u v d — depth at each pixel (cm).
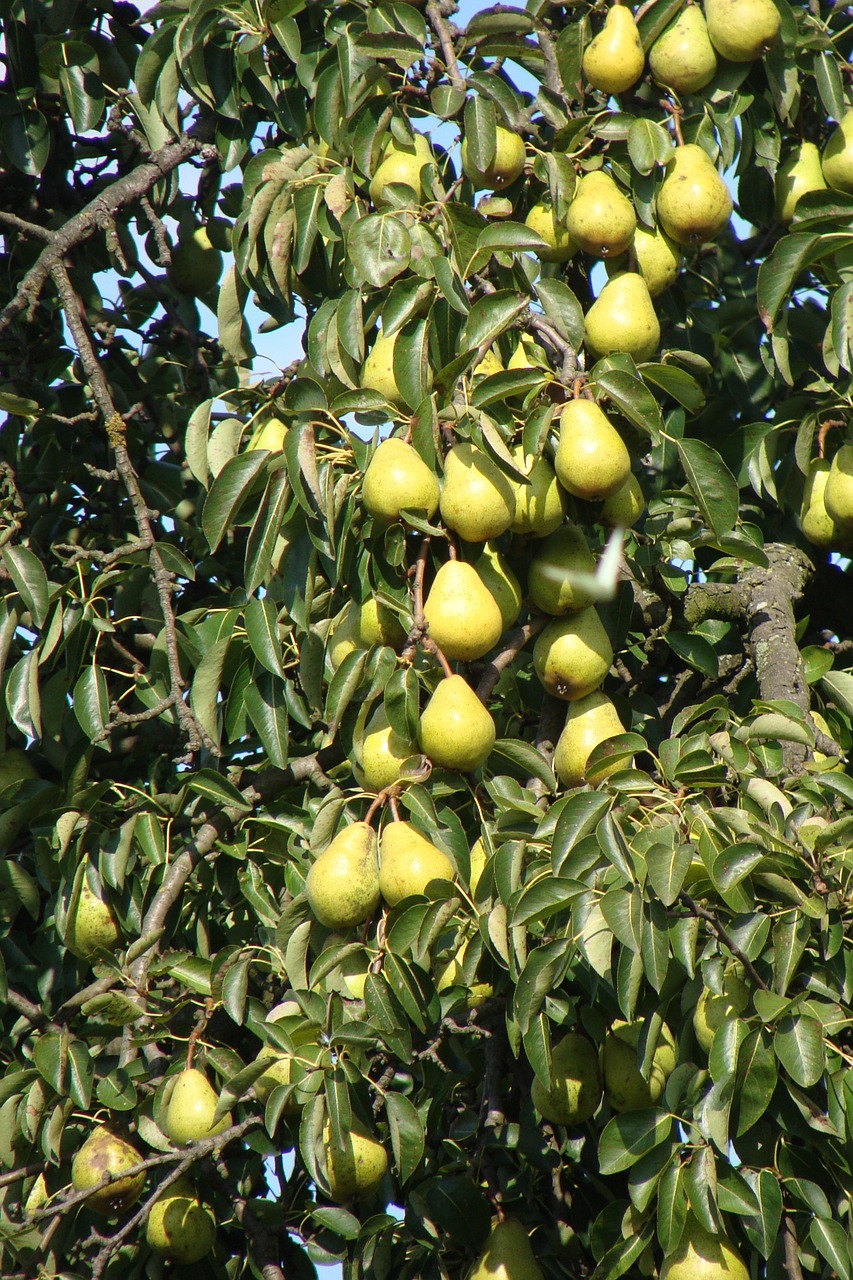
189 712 1318
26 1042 1530
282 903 1433
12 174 1745
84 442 1708
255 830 1414
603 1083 1200
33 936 1639
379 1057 1223
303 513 1222
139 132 1656
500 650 1187
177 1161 1217
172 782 1491
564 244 1362
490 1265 1220
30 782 1502
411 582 1142
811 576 1491
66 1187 1309
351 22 1418
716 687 1505
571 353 1169
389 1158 1323
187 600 1708
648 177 1342
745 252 1667
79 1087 1256
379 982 1074
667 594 1344
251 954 1334
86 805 1393
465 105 1313
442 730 1080
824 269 1333
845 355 1285
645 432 1119
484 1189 1295
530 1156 1304
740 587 1436
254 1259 1316
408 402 1153
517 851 1056
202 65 1491
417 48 1337
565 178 1322
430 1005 1080
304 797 1407
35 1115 1311
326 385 1284
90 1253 1380
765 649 1351
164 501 1734
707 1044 1042
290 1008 1187
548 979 1017
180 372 1811
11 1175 1310
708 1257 1045
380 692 1157
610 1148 1034
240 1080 1112
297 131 1507
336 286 1427
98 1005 1230
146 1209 1166
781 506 1468
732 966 1041
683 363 1327
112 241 1491
